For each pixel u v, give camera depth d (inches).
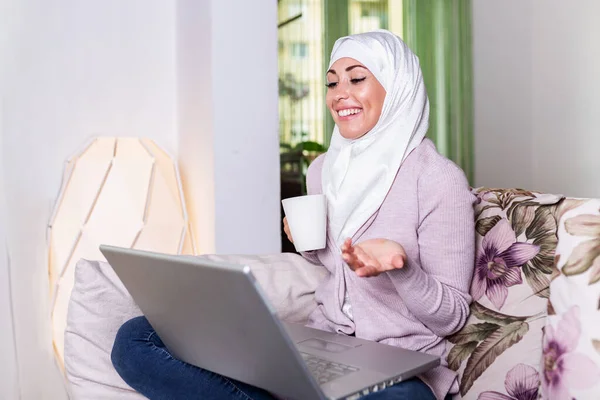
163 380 48.3
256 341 38.4
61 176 89.4
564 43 130.2
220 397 46.8
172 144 97.7
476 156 139.9
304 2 126.6
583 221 47.1
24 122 86.8
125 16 93.0
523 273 52.0
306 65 127.4
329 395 39.8
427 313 50.4
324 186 61.5
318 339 51.2
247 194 85.4
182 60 94.5
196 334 43.3
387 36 58.3
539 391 47.8
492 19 137.9
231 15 83.3
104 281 56.6
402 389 44.3
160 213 82.7
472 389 51.8
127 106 93.9
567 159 130.7
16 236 86.9
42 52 87.7
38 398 89.1
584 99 126.1
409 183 54.7
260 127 85.7
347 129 58.1
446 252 52.2
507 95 139.6
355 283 55.4
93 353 55.3
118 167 81.6
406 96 56.9
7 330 86.1
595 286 43.9
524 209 54.1
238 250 85.4
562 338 44.8
